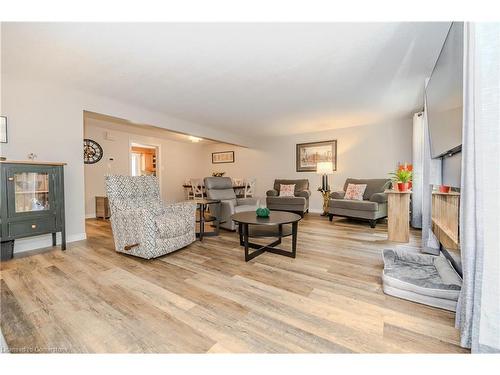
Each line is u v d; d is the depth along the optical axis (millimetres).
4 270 2084
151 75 2604
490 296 1009
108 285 1796
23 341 1174
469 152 1094
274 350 1117
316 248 2775
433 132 2230
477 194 1060
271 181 6527
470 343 1104
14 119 2594
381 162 4891
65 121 2965
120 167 5684
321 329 1269
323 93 3189
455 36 1595
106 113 3340
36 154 2746
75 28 1775
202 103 3594
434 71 2193
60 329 1267
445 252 2225
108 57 2213
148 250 2295
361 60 2279
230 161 7332
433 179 2400
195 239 3006
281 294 1654
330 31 1825
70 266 2188
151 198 2979
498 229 979
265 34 1863
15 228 2340
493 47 984
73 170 3047
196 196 6602
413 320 1345
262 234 2723
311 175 5836
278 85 2900
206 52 2131
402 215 3025
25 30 1787
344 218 4914
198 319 1360
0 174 2246
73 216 3066
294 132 5836
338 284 1811
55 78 2674
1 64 2328
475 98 1058
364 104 3674
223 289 1731
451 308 1427
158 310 1452
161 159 6789
